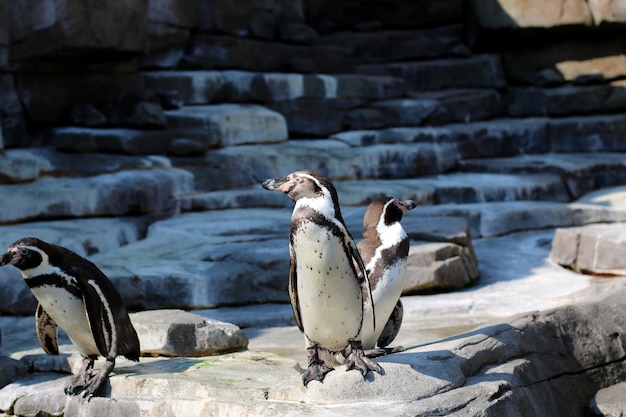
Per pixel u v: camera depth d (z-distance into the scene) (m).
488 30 17.16
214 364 6.46
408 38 18.03
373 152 14.22
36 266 5.82
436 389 5.36
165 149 12.98
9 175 11.38
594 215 12.59
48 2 12.02
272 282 9.16
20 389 6.50
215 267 9.31
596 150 16.16
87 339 6.11
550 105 16.84
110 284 6.08
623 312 7.40
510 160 15.30
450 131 15.41
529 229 12.43
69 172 11.91
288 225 11.19
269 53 16.19
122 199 11.62
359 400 5.28
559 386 6.45
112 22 12.53
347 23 18.53
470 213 12.27
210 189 12.61
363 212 11.79
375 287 5.94
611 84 16.53
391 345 7.22
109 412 5.92
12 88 12.40
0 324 8.62
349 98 15.83
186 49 15.32
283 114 15.20
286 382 5.79
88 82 13.20
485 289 9.49
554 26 16.30
